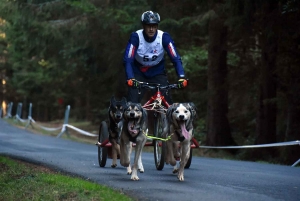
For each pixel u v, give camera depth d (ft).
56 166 37.55
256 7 58.75
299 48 63.46
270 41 61.46
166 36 33.14
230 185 29.09
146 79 33.78
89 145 69.67
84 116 170.30
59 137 87.97
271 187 28.58
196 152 73.67
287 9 55.83
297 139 64.18
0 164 35.45
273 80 69.10
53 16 80.53
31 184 28.09
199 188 27.68
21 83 149.89
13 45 98.32
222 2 65.72
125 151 30.35
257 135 71.77
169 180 30.53
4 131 93.20
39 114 206.90
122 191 26.23
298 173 35.86
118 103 32.50
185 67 80.02
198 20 66.49
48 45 82.58
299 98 63.67
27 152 50.26
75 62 95.55
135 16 73.00
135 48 32.81
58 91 159.22
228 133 77.20
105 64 90.07
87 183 27.71
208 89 76.02
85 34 79.41
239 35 66.08
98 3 76.18
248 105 85.20
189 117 28.99
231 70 79.82
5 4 77.05
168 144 30.78
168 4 68.69
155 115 33.86
